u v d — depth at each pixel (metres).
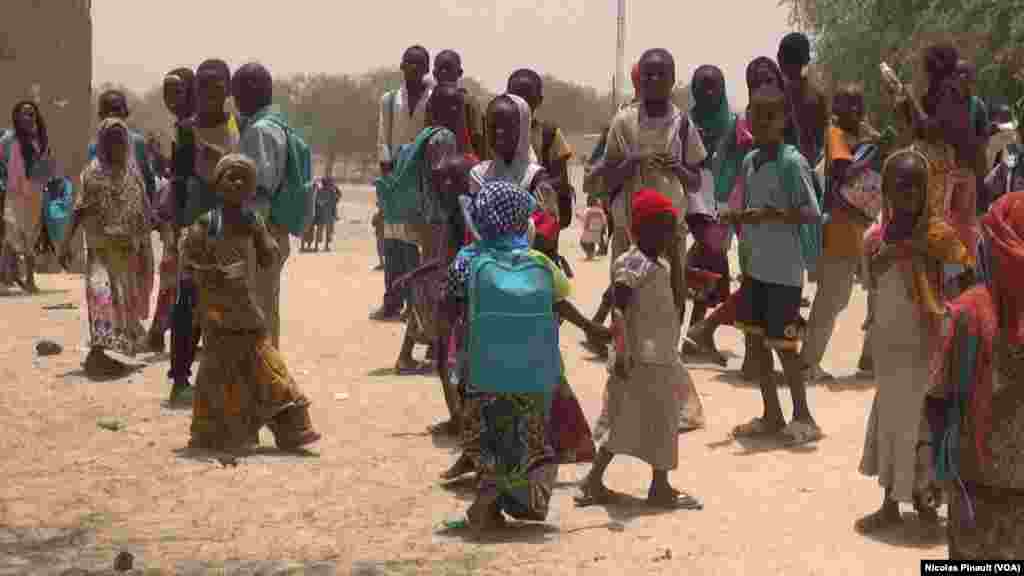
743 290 9.05
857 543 6.78
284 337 13.09
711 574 6.29
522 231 6.99
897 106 10.30
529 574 6.29
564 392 7.06
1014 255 4.34
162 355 11.84
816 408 9.95
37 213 15.95
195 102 10.78
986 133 10.26
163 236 11.19
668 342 7.35
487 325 6.79
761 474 8.16
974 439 4.45
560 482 8.04
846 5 29.50
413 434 9.14
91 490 7.74
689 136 10.38
